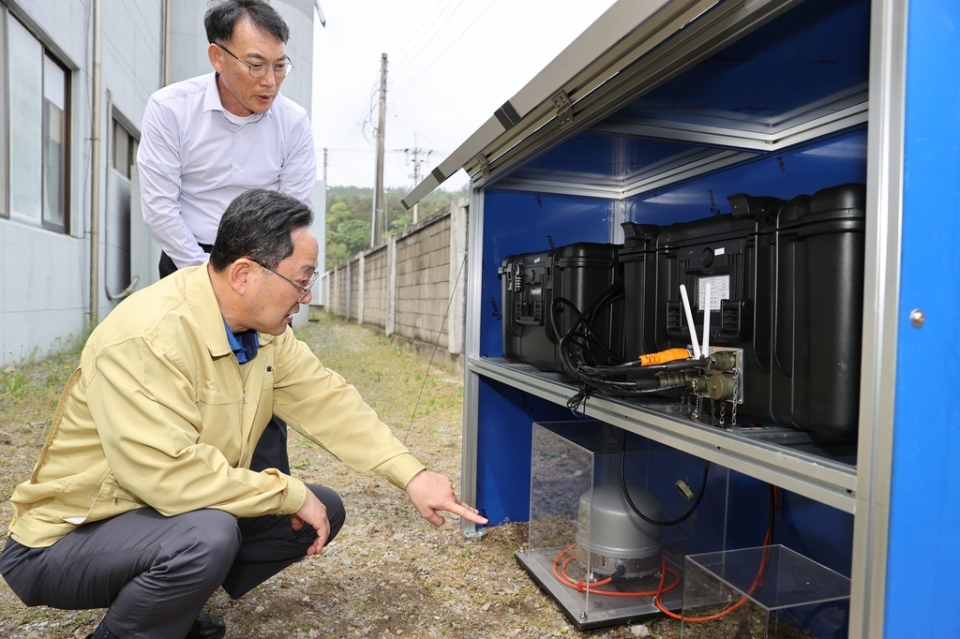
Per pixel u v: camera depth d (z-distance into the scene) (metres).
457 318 6.55
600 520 1.81
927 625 0.87
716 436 1.20
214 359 1.34
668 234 1.56
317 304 26.17
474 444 2.45
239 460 1.44
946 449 0.87
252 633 1.68
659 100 1.62
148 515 1.26
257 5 1.70
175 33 10.16
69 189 6.14
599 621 1.74
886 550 0.84
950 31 0.86
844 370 1.05
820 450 1.14
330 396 1.62
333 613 1.80
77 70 6.15
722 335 1.35
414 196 2.52
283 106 2.05
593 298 1.86
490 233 2.53
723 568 1.59
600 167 2.37
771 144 1.88
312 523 1.40
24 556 1.26
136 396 1.18
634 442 1.94
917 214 0.85
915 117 0.84
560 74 1.38
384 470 1.56
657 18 1.16
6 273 4.66
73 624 1.67
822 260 1.09
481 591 1.96
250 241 1.24
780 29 1.19
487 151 2.17
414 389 5.65
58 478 1.27
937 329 0.86
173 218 1.87
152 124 1.82
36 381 4.55
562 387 1.79
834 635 1.49
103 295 6.94
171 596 1.19
